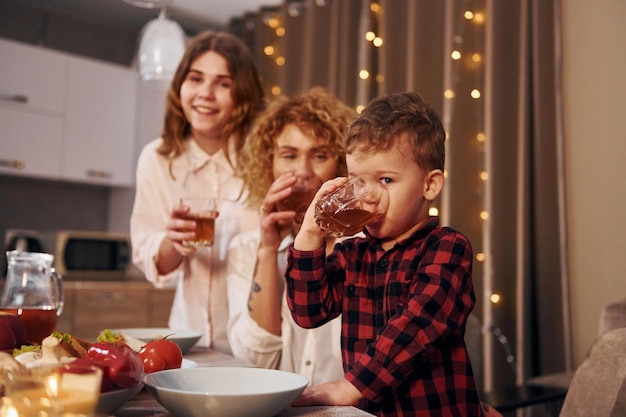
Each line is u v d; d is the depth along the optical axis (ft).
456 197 8.41
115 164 11.81
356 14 10.17
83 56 12.48
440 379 3.00
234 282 4.97
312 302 3.25
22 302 3.51
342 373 4.35
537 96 7.75
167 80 7.95
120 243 11.21
